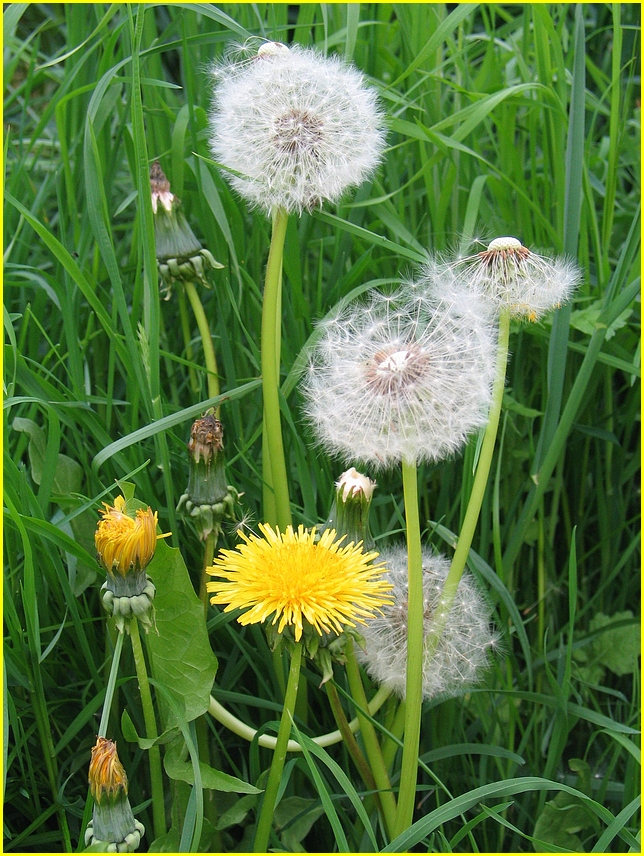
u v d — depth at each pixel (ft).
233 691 0.94
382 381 0.69
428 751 0.91
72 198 1.02
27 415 0.98
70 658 0.90
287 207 0.79
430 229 1.07
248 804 0.78
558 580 1.08
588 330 0.95
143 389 0.84
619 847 0.89
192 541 0.93
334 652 0.69
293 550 0.68
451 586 0.76
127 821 0.66
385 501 0.96
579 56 0.96
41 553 0.86
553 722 0.94
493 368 0.74
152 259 0.81
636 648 0.98
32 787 0.82
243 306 1.03
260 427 0.91
